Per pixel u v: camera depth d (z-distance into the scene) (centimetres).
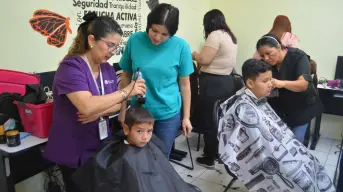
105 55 114
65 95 114
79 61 114
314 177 156
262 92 160
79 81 110
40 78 176
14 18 172
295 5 310
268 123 161
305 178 150
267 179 155
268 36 171
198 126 252
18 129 149
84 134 122
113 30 111
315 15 302
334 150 289
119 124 150
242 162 157
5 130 140
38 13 184
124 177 120
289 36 267
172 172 136
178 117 159
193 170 245
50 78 182
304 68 170
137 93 123
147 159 129
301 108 179
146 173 125
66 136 121
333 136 320
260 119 159
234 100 167
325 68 309
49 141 125
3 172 132
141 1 262
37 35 186
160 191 126
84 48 118
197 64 260
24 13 177
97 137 128
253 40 342
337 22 292
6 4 167
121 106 136
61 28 199
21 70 180
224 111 168
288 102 181
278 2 318
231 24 352
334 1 289
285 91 179
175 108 155
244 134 157
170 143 159
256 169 156
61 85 111
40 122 139
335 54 300
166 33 131
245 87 170
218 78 245
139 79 128
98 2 221
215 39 238
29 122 144
